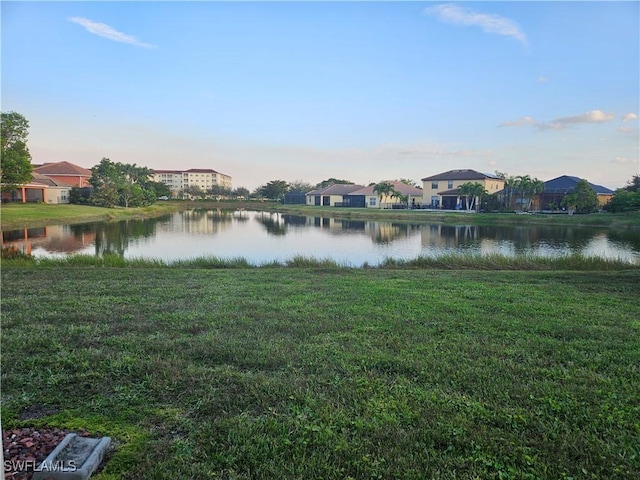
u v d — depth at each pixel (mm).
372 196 66438
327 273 10398
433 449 2746
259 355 4270
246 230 32969
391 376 3818
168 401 3334
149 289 7699
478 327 5305
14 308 6109
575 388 3564
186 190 99875
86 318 5602
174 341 4676
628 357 4305
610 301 6992
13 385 3564
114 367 3926
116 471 2506
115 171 53781
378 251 20938
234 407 3252
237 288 7883
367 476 2500
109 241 24062
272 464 2580
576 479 2461
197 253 19719
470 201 55406
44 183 50562
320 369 3938
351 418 3098
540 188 48156
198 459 2635
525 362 4168
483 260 13266
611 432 2914
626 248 22016
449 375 3836
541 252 20391
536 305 6609
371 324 5422
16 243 22312
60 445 2629
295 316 5785
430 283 8766
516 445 2777
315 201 75688
